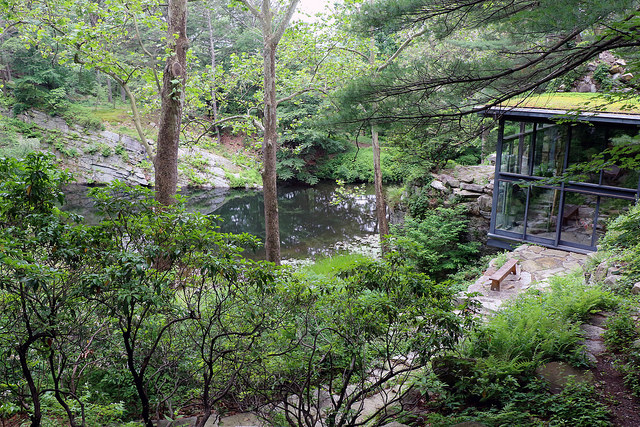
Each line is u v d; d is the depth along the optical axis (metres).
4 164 3.37
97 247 3.62
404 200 21.00
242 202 30.62
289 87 16.14
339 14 14.10
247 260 3.99
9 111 31.72
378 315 4.20
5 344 3.53
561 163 13.70
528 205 14.59
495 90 5.74
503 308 8.27
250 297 4.38
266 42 12.64
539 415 4.65
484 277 11.65
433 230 16.48
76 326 3.79
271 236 13.30
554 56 5.35
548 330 6.35
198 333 4.87
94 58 11.40
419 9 4.93
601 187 13.05
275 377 4.66
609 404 4.71
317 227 24.66
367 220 26.31
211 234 3.77
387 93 5.52
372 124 5.72
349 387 5.39
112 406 4.62
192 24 37.56
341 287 4.55
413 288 4.34
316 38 15.20
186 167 16.03
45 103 32.78
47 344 3.47
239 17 40.41
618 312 7.05
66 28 11.27
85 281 3.27
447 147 7.25
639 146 4.92
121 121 34.66
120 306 3.41
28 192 3.33
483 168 18.77
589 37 4.82
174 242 3.65
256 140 16.17
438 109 5.65
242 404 5.01
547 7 3.98
